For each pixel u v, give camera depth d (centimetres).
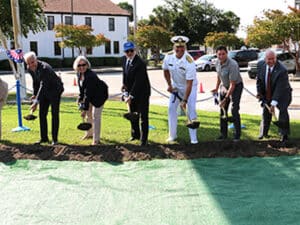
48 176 567
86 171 587
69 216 444
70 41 3612
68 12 4666
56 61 4356
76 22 4719
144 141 708
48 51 4575
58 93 703
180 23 5403
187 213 445
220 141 700
